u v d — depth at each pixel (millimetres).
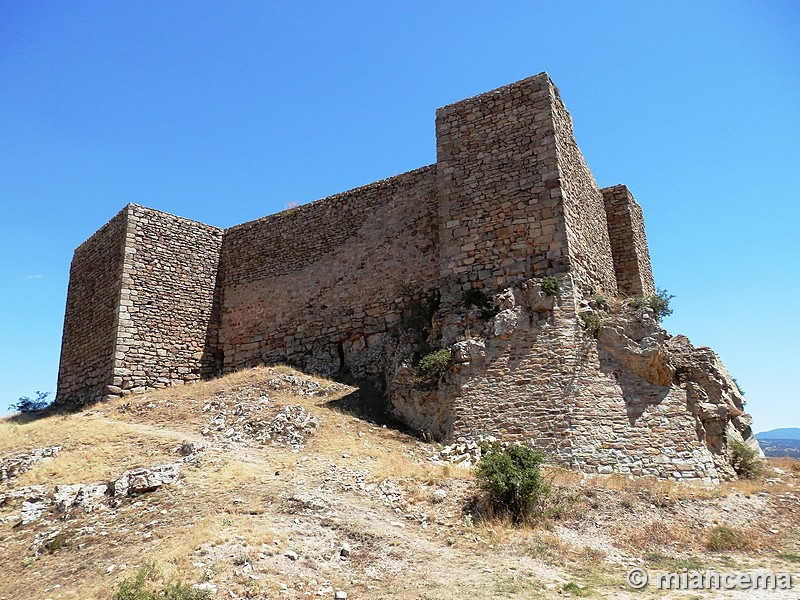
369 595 9102
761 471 17344
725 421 17453
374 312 24453
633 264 26266
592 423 16266
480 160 20953
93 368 26969
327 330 25531
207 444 17219
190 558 9789
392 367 20781
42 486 14789
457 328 19125
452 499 13422
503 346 17953
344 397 21000
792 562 11008
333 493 13500
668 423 16172
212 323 28938
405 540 11359
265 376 24016
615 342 17297
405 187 25234
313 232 27453
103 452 16781
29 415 26906
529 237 19312
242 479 14180
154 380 26219
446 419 18000
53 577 10430
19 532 12797
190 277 28750
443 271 20391
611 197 27422
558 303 17953
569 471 15406
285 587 9141
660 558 11234
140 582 8570
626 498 13648
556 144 19828
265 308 27859
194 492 13414
